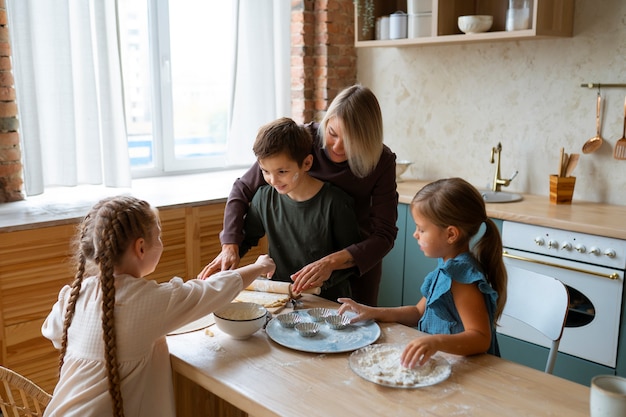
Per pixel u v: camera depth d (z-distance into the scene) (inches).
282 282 73.6
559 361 105.4
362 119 71.6
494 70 129.2
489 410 46.8
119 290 54.7
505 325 111.8
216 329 62.7
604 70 113.8
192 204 111.3
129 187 117.2
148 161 141.7
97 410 53.0
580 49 116.3
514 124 127.7
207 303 58.1
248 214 79.1
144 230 56.8
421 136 144.3
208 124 150.0
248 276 63.5
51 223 93.0
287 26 146.1
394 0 140.3
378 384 50.6
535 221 105.2
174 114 144.3
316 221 73.2
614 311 97.3
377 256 72.9
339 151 74.0
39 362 95.3
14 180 107.8
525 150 126.8
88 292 56.9
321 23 146.8
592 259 99.0
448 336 55.9
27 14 100.3
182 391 65.9
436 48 138.2
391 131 150.3
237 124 141.9
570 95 118.8
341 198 73.2
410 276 125.5
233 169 155.5
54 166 111.9
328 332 61.6
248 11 139.1
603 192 117.1
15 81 101.5
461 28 121.3
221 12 146.8
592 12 113.9
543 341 106.8
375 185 77.2
